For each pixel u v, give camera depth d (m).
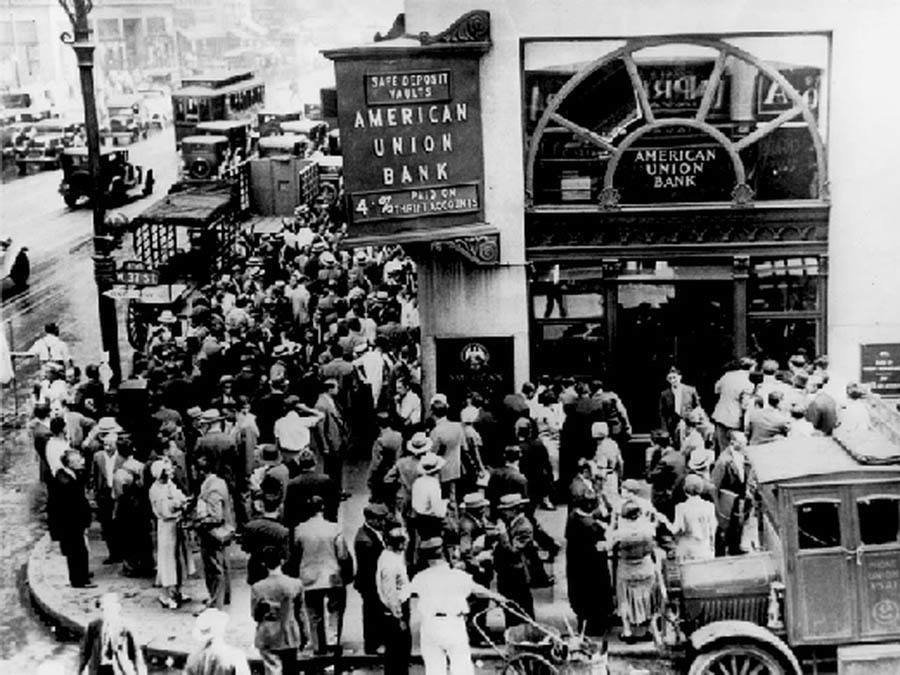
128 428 19.73
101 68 86.81
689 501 14.30
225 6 98.88
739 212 19.42
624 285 19.94
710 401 20.09
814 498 12.26
